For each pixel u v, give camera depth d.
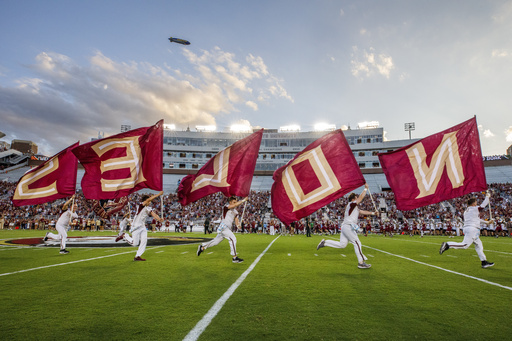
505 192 41.09
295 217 9.60
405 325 3.30
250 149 11.08
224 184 11.00
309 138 67.06
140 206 8.44
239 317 3.52
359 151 65.25
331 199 9.27
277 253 10.54
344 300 4.27
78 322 3.34
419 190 9.56
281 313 3.67
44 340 2.86
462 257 9.58
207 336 2.96
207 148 68.12
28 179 10.77
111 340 2.86
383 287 5.10
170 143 67.81
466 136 9.49
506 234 25.70
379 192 50.66
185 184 11.59
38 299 4.27
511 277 6.10
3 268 6.95
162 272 6.46
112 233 25.28
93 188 10.87
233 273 6.37
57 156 10.97
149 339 2.89
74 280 5.57
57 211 37.69
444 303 4.16
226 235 8.11
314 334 3.03
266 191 52.94
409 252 11.11
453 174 9.38
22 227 31.84
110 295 4.50
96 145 10.86
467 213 7.77
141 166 10.87
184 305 3.99
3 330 3.10
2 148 74.69
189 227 34.81
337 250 11.72
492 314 3.70
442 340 2.92
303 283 5.38
